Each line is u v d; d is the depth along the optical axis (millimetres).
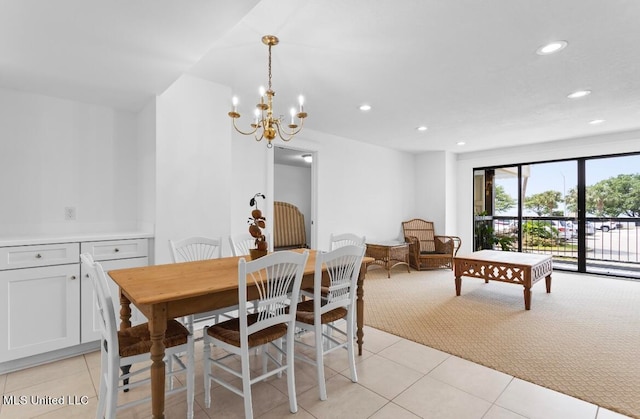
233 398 1862
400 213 6285
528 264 3457
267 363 2254
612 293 4062
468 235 6391
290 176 7344
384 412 1720
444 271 5559
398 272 5488
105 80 2383
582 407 1754
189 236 2807
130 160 3047
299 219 7066
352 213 5336
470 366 2223
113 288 2488
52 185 2652
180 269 2035
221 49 2340
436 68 2631
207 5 1573
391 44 2248
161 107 2670
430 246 6141
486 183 6320
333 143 5027
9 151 2479
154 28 1756
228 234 3059
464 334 2775
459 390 1927
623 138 4711
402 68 2629
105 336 1521
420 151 6344
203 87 2910
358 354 2422
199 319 2307
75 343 2322
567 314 3273
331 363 2285
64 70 2223
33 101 2582
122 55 2039
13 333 2100
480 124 4332
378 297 3938
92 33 1790
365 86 3020
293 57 2451
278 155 5961
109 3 1533
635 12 1854
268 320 1645
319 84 2982
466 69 2646
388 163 6027
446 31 2080
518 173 5941
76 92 2592
